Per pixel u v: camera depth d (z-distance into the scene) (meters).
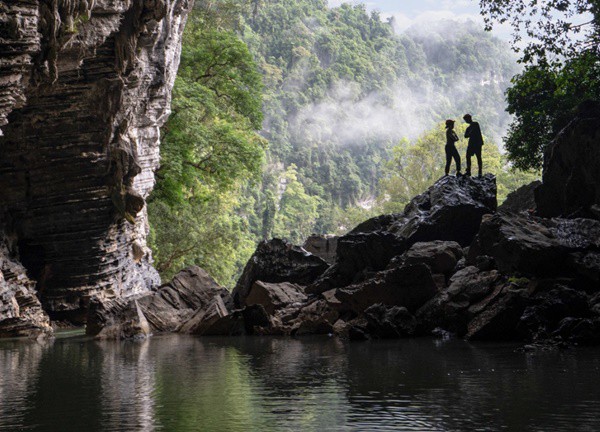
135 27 26.64
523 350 14.33
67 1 20.67
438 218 24.22
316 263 27.20
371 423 7.88
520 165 38.50
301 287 25.61
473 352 14.48
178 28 36.03
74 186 29.55
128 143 30.09
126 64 27.05
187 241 55.00
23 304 25.69
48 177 29.06
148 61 29.36
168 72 34.44
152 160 36.88
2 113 19.52
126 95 28.61
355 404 9.03
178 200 47.16
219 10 57.84
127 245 34.31
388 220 28.12
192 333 22.80
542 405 8.59
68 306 31.03
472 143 26.92
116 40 26.59
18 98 20.16
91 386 11.16
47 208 29.67
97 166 29.44
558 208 22.94
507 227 19.22
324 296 22.27
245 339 20.33
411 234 24.05
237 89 52.47
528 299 17.16
